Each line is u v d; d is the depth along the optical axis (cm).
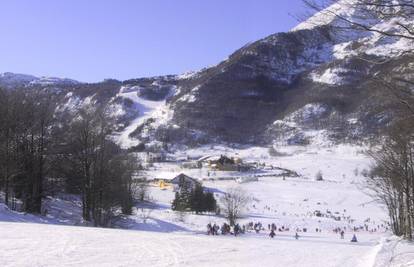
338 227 9550
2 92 4856
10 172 4694
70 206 5825
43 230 3191
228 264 2300
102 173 5106
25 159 4856
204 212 9850
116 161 5503
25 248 2305
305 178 18850
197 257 2486
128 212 6019
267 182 17925
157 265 2095
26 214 4391
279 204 13375
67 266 1908
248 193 14912
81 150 5012
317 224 9831
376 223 10412
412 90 982
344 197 14812
